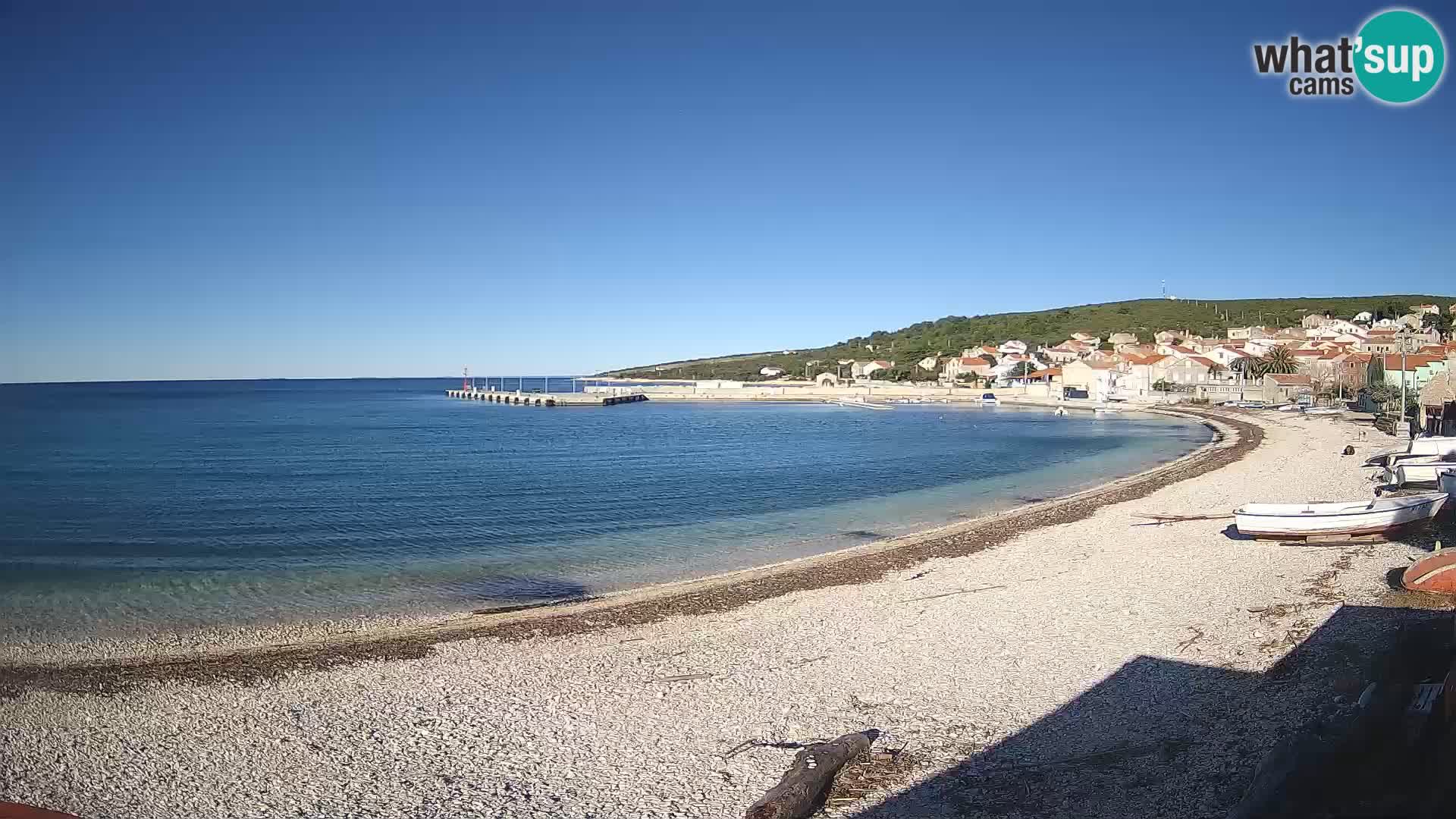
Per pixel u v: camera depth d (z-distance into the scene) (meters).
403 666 15.57
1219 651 14.47
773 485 43.59
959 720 12.38
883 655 15.50
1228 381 120.31
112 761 11.73
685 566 24.70
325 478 47.66
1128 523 28.23
